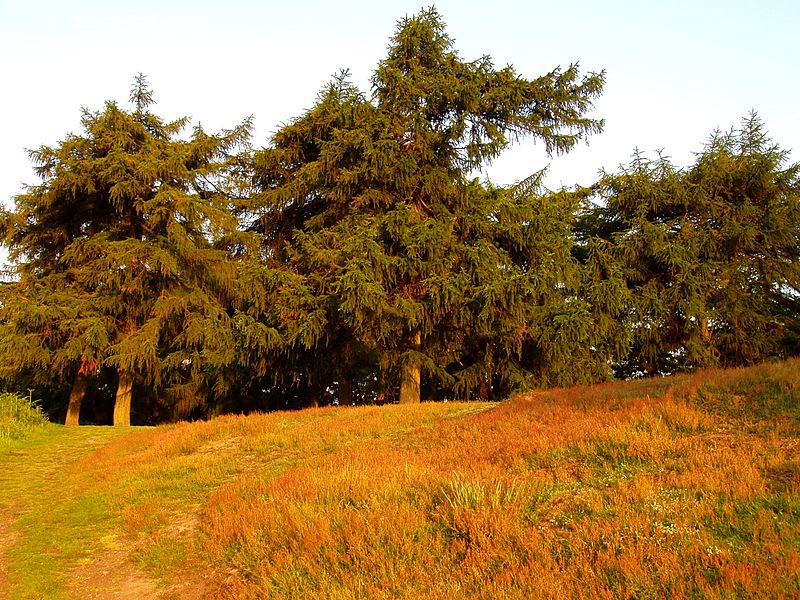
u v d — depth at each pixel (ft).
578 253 95.09
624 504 20.99
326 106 68.13
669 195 84.89
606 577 16.34
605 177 91.50
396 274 61.05
